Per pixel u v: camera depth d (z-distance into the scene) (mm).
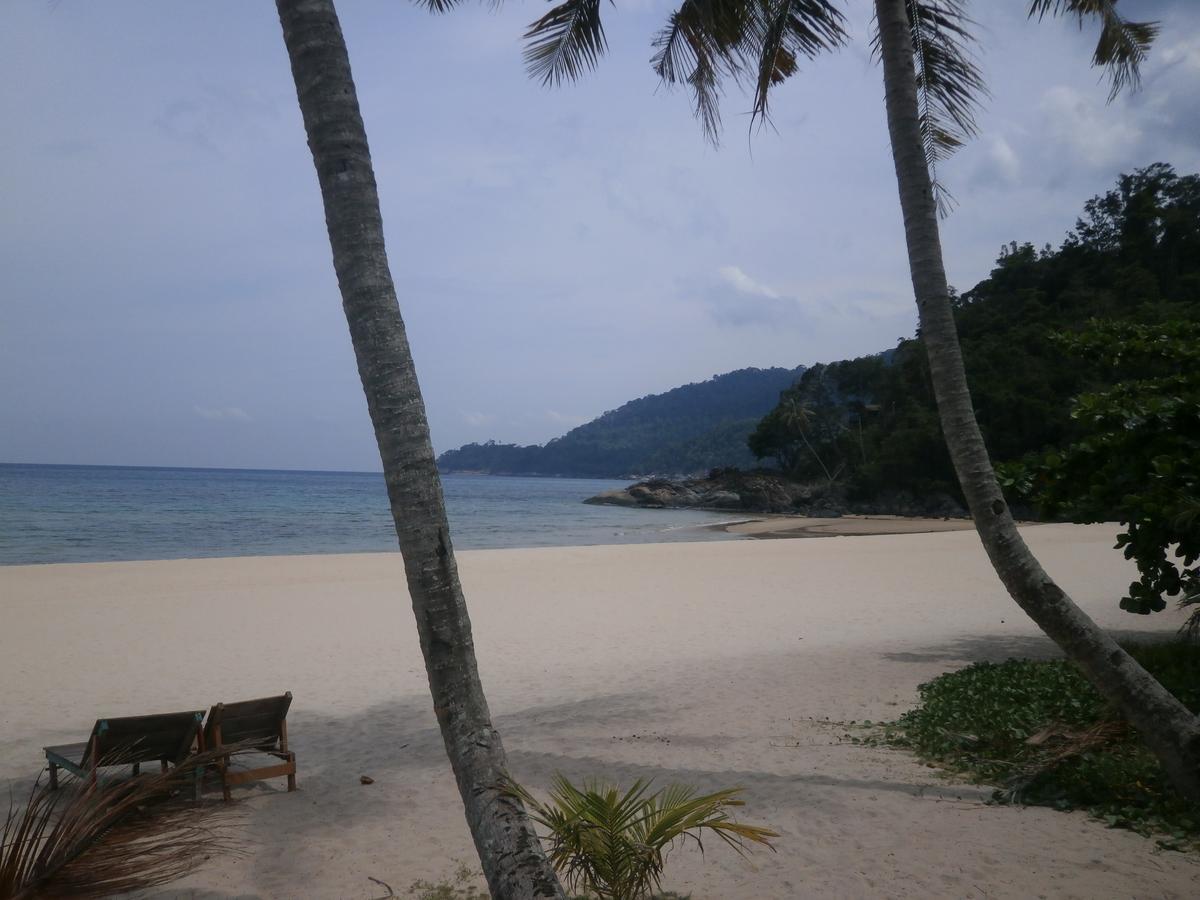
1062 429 60531
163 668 12039
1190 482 6602
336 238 3793
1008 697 8375
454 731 3582
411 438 3689
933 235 5906
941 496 76062
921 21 7977
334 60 3859
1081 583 19047
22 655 12898
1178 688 7434
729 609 16953
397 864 5227
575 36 8227
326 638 14336
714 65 8484
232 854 5391
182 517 58844
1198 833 4887
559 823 3449
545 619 15945
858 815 5594
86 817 4281
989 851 4863
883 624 14930
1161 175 76812
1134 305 65625
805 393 100562
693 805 3541
